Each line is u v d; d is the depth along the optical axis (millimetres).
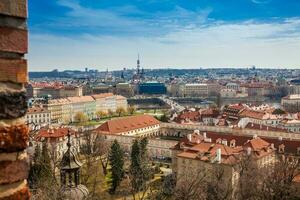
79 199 24078
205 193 58812
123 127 148500
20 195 6371
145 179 73125
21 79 6371
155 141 127375
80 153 107938
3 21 6125
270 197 58188
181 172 83500
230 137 109250
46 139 109500
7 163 6223
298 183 65500
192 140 102812
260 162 91438
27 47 6406
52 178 54219
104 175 90438
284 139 110625
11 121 6270
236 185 68812
